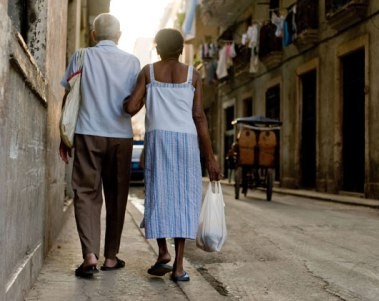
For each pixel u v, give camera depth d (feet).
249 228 22.30
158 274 11.64
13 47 7.38
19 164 8.72
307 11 50.52
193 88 11.70
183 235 10.94
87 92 12.05
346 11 42.78
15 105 8.14
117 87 12.09
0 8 6.59
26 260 9.58
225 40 83.41
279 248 17.46
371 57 40.86
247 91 74.59
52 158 14.51
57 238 16.43
